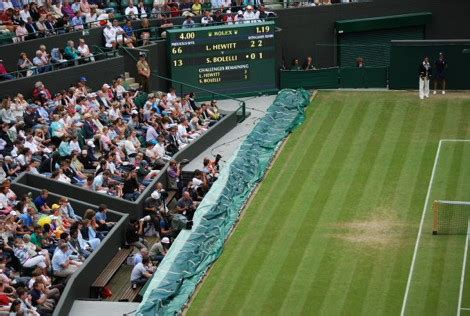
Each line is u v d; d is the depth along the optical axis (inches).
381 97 2714.1
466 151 2330.2
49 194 1978.3
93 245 1850.4
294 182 2196.1
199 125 2436.0
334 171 2244.1
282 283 1782.7
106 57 2571.4
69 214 1923.0
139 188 2058.3
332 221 2011.6
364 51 2974.9
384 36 2999.5
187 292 1754.4
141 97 2456.9
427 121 2527.1
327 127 2503.7
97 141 2187.5
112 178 2090.3
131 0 2773.1
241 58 2719.0
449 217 1995.6
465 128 2471.7
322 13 2930.6
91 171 2133.4
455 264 1823.3
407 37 3016.7
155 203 2014.0
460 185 2148.1
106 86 2386.8
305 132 2474.2
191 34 2664.9
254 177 2207.2
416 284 1760.6
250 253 1894.7
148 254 1868.8
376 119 2551.7
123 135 2231.8
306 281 1786.4
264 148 2362.2
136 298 1756.9
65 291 1683.1
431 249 1882.4
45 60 2423.7
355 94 2743.6
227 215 2021.4
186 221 1963.6
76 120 2229.3
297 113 2576.3
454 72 2728.8
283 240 1941.4
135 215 1996.8
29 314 1587.1
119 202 1996.8
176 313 1688.0
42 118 2212.1
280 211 2063.2
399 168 2246.6
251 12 2800.2
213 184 2145.7
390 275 1795.0
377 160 2293.3
